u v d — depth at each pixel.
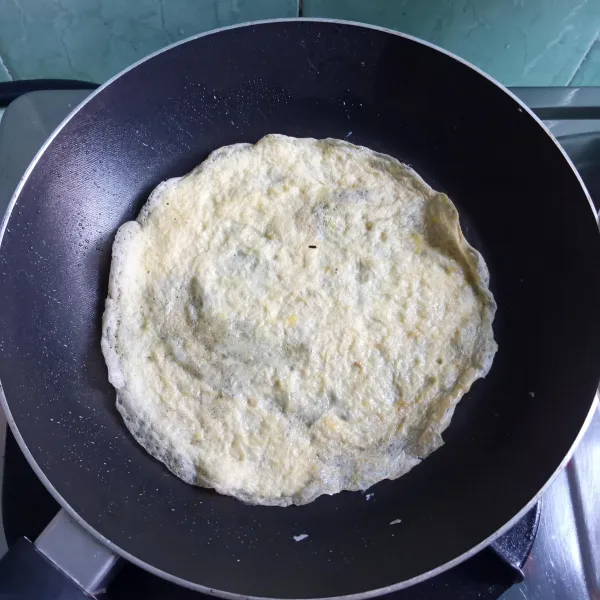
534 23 0.35
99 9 0.34
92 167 0.31
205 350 0.31
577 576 0.27
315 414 0.30
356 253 0.32
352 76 0.32
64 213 0.30
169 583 0.27
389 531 0.28
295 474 0.29
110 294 0.31
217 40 0.30
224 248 0.32
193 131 0.33
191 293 0.32
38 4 0.33
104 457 0.28
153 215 0.32
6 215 0.27
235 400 0.30
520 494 0.27
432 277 0.32
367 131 0.34
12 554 0.23
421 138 0.34
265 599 0.23
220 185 0.33
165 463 0.29
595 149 0.33
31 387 0.27
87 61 0.37
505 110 0.30
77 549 0.24
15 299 0.27
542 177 0.30
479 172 0.33
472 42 0.37
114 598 0.26
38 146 0.32
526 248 0.31
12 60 0.37
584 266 0.29
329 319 0.31
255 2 0.34
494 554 0.26
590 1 0.34
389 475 0.30
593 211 0.28
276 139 0.34
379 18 0.35
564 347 0.29
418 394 0.31
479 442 0.30
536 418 0.29
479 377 0.31
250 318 0.31
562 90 0.34
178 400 0.30
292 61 0.31
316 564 0.27
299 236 0.32
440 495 0.29
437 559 0.25
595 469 0.29
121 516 0.27
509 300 0.32
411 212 0.33
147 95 0.31
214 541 0.28
